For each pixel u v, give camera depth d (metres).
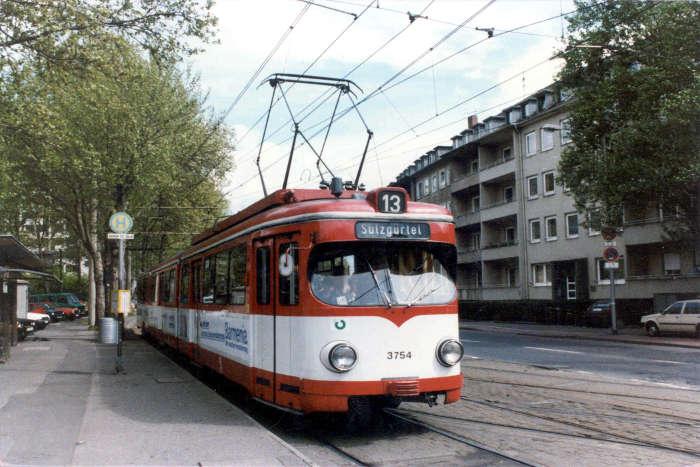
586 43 25.47
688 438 7.81
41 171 27.55
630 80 25.25
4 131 17.83
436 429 8.38
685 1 23.67
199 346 13.27
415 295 8.20
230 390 13.04
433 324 8.19
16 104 16.91
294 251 8.31
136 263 55.53
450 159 54.91
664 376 13.45
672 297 31.05
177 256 17.02
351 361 7.73
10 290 21.70
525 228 42.78
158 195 30.84
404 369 7.94
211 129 31.67
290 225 8.45
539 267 41.97
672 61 24.06
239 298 10.12
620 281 35.00
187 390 11.34
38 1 15.27
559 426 8.54
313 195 9.09
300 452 6.92
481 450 7.30
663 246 33.41
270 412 10.25
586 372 14.19
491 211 47.06
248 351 9.53
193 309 14.09
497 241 48.50
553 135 40.19
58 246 70.19
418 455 7.13
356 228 8.09
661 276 32.22
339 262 8.09
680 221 26.73
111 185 26.88
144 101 26.73
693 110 22.66
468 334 28.67
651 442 7.59
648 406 9.96
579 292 37.53
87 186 27.42
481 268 51.16
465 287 53.50
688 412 9.45
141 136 26.97
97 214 31.86
